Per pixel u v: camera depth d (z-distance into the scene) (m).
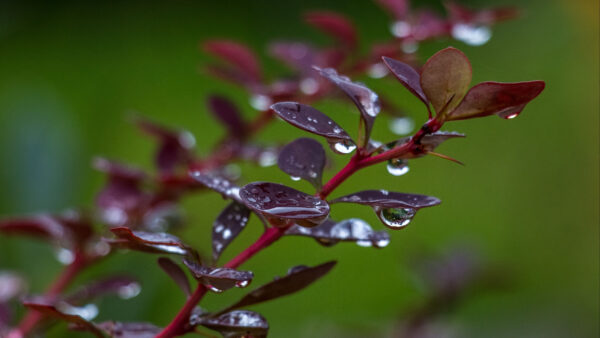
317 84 0.56
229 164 0.63
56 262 0.80
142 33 2.02
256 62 0.57
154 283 0.73
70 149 0.85
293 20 1.96
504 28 1.62
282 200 0.43
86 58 1.90
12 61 1.84
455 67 0.43
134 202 0.57
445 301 0.72
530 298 1.02
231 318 0.46
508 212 1.35
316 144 0.45
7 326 0.52
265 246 0.46
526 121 1.48
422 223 1.37
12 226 0.55
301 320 1.10
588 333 0.87
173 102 1.73
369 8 1.96
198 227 1.16
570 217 1.30
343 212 1.31
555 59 1.54
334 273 1.25
